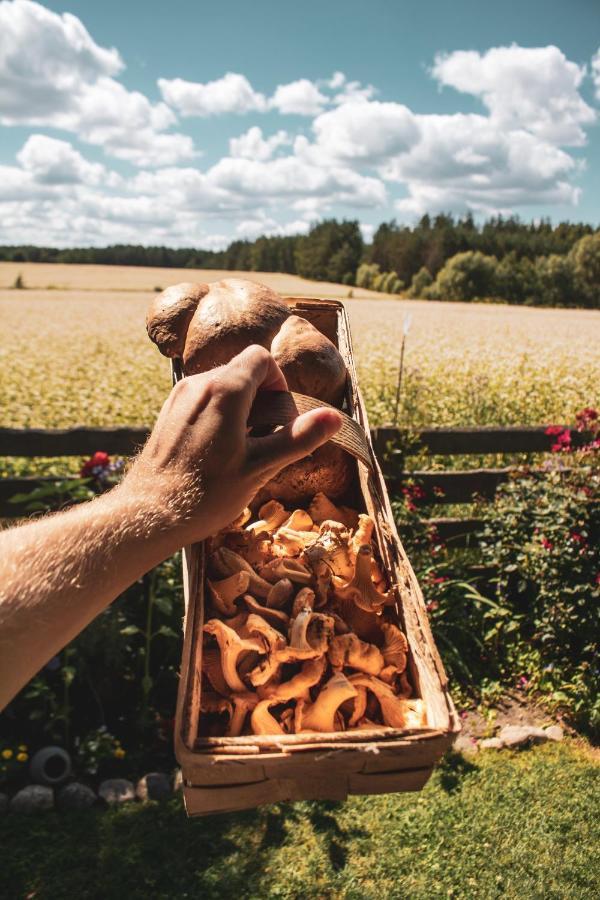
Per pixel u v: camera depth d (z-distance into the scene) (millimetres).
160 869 2715
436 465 4680
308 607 1340
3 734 3371
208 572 1475
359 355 14719
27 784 3162
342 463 1846
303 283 59125
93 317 26203
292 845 2846
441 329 22172
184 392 812
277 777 1051
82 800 3057
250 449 798
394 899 2605
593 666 3980
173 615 3801
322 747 1033
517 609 4500
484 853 2828
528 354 15969
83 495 3861
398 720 1225
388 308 32406
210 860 2766
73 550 660
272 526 1717
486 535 4578
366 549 1491
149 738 3473
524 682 4047
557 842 2893
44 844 2822
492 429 4844
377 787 1113
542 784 3234
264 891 2629
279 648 1249
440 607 4355
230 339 1731
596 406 10008
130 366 15148
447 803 3096
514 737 3551
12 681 594
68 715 3504
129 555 682
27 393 11875
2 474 6895
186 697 1098
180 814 3010
